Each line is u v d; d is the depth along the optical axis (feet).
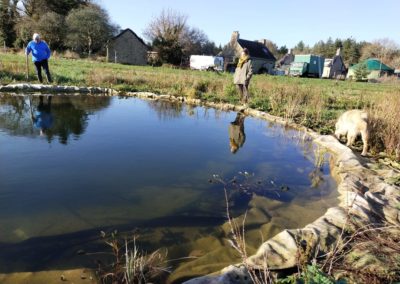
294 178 15.19
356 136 20.53
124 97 36.32
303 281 7.29
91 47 129.29
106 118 24.47
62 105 28.17
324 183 14.73
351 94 48.78
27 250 8.74
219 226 10.60
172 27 150.61
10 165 14.01
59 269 8.10
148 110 29.27
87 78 41.65
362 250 8.48
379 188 13.34
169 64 136.87
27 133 18.92
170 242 9.57
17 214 10.35
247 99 34.55
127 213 10.93
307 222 11.09
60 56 106.73
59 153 15.88
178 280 7.95
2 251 8.64
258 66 160.97
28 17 129.08
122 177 13.62
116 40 133.69
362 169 15.56
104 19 129.70
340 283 6.84
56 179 12.95
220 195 12.78
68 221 10.18
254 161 17.20
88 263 8.37
